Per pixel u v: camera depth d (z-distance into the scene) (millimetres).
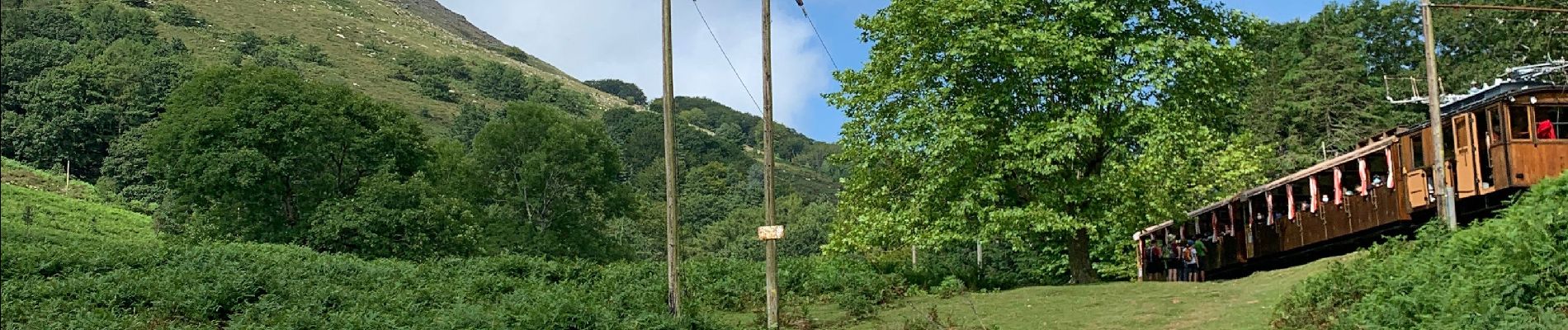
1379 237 28359
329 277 26844
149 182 89438
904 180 27281
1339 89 56656
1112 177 25141
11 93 99375
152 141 50125
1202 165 30484
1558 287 13859
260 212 48344
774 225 19484
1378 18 61250
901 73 26375
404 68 195250
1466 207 25484
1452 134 25375
